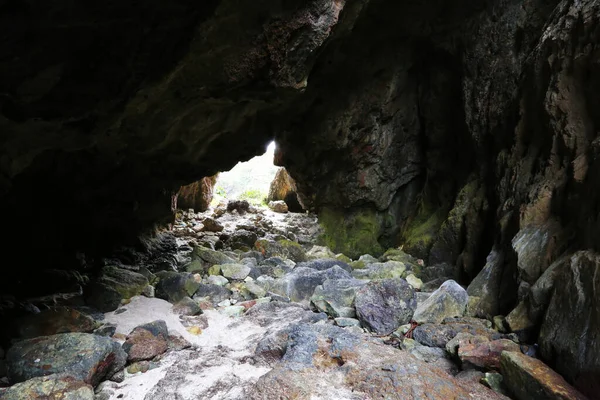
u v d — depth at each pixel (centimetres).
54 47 279
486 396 242
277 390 240
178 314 388
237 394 254
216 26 320
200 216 1067
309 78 596
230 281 510
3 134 326
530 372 236
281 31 340
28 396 221
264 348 304
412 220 723
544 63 379
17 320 315
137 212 651
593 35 317
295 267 575
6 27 246
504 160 454
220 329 371
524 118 422
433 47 611
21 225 469
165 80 351
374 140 697
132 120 424
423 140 720
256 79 378
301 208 1084
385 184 737
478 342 294
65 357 255
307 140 707
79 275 479
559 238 315
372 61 629
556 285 276
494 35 501
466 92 546
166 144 511
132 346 302
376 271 533
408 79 674
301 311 402
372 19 578
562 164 349
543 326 273
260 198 1410
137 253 644
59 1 250
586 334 237
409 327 353
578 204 305
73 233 550
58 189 504
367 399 233
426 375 252
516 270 343
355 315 387
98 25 284
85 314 357
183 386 267
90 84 320
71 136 368
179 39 326
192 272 538
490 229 481
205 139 539
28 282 433
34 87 293
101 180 545
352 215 772
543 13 455
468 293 403
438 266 550
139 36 309
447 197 660
